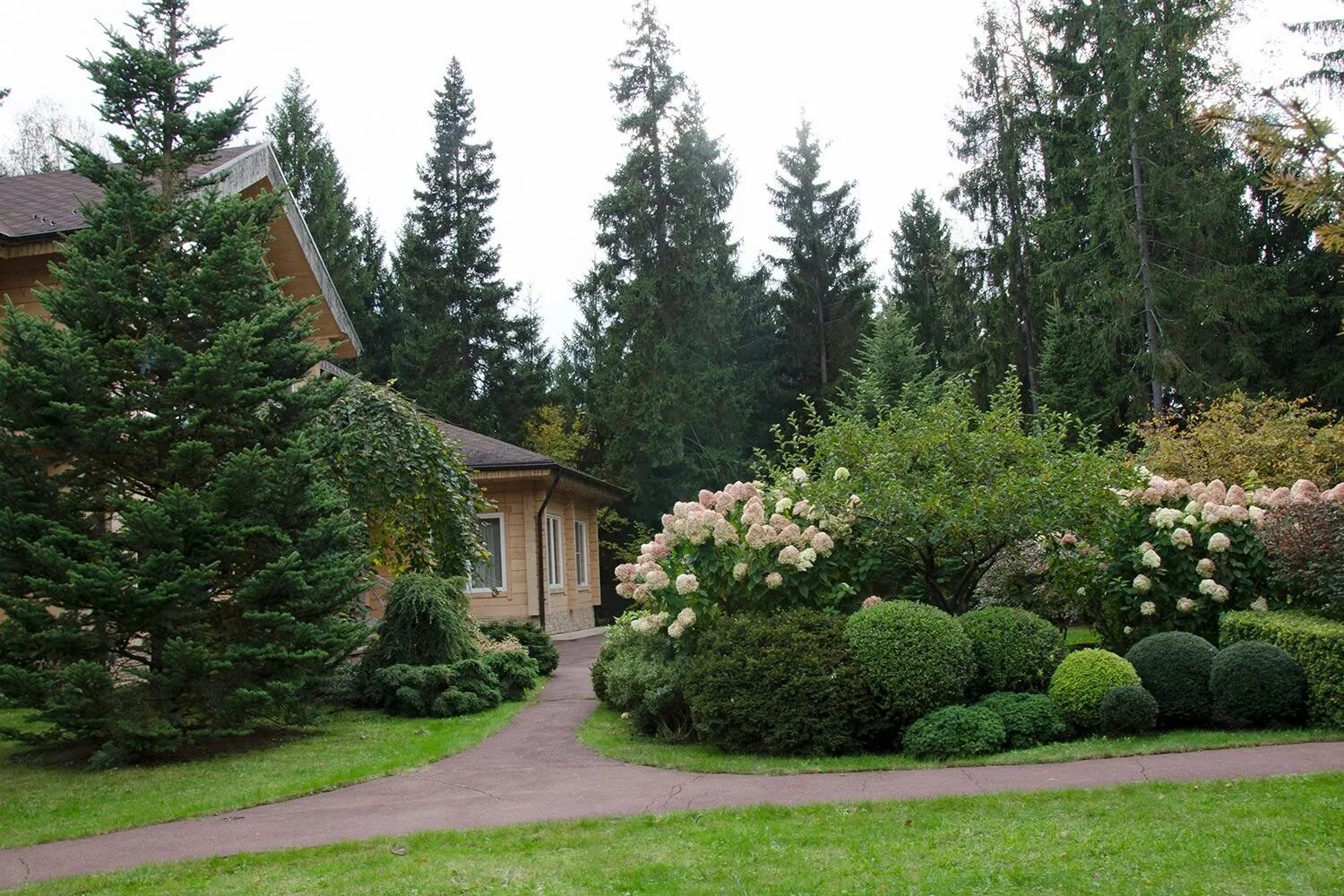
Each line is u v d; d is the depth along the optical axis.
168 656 8.12
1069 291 25.67
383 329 38.44
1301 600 9.05
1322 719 7.55
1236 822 5.33
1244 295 23.23
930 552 9.62
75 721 8.13
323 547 9.20
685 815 6.09
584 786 7.22
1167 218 23.55
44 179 14.41
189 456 8.42
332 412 12.44
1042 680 8.55
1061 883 4.63
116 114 9.34
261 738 9.52
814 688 7.94
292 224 15.11
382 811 6.65
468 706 10.94
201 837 6.12
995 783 6.53
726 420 33.56
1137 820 5.50
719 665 8.27
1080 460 9.88
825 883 4.79
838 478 9.91
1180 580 9.64
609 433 32.88
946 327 33.16
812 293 37.19
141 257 9.03
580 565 25.09
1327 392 24.05
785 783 6.99
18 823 6.57
